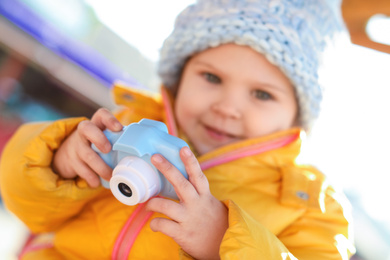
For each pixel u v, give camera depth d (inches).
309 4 43.1
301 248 33.0
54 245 38.4
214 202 27.9
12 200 34.1
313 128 47.1
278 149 41.0
